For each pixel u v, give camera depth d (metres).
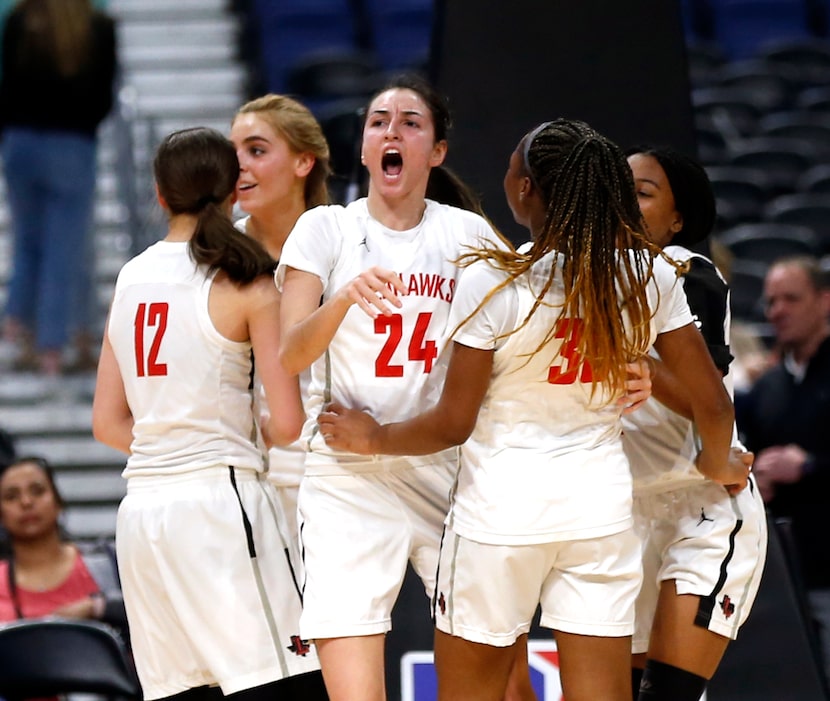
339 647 9.69
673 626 10.16
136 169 25.61
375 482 9.98
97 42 22.19
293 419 10.05
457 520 9.43
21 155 22.30
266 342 10.12
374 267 9.05
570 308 9.14
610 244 9.14
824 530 17.56
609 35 13.52
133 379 10.28
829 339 18.11
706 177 10.90
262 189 12.03
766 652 12.52
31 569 15.44
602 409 9.39
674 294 9.61
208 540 9.97
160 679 10.20
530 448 9.24
